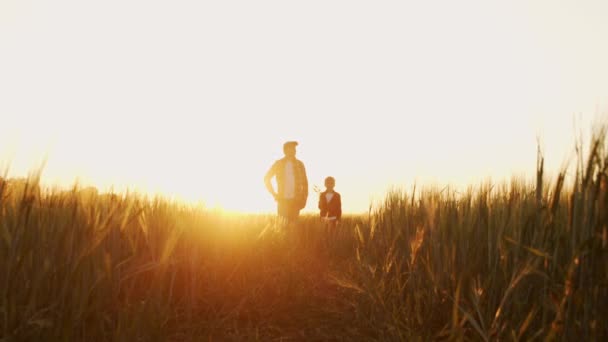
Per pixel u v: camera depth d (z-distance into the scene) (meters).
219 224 3.54
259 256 4.08
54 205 2.08
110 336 2.02
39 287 1.76
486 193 2.35
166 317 2.24
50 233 1.85
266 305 3.03
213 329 2.47
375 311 2.64
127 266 2.46
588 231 1.49
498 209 2.17
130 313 2.16
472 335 2.02
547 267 1.63
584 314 1.42
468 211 2.41
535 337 1.68
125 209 2.57
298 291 3.30
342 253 5.21
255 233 4.60
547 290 1.62
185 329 2.47
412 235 2.84
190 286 2.91
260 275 3.62
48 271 1.78
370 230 3.63
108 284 1.97
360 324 2.66
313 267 4.46
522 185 2.15
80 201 2.20
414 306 2.57
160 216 3.03
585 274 1.42
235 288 3.12
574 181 1.56
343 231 5.96
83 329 1.85
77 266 1.79
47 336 1.69
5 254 1.66
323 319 2.80
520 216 1.85
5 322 1.59
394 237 3.04
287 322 2.72
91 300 1.95
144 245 2.80
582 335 1.42
